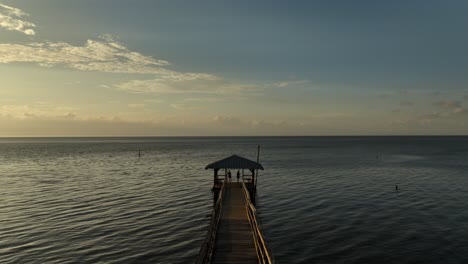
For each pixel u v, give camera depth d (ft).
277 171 223.71
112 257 71.92
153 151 476.54
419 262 69.31
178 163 287.69
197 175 206.69
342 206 119.44
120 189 154.92
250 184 118.21
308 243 80.89
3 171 224.12
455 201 126.31
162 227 93.91
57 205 120.16
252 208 69.21
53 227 92.73
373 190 151.02
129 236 85.76
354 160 306.96
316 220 101.24
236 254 51.85
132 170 232.73
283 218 104.06
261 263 47.96
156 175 205.98
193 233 88.69
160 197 136.77
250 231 63.87
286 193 145.59
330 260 70.54
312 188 157.28
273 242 81.82
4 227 92.43
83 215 106.22
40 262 69.05
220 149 530.68
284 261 70.23
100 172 219.82
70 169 237.04
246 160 116.37
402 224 96.07
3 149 537.65
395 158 326.85
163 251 75.66
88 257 71.82
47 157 354.33
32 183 170.81
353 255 73.10
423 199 130.62
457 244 79.15
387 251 75.20
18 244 79.10
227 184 121.49
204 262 43.45
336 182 174.81
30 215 105.70
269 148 557.33
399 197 134.92
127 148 574.56
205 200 131.34
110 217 104.17
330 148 543.80
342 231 89.97
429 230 90.22
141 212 110.93
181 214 108.78
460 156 346.95
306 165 262.67
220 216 75.41
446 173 207.72
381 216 105.29
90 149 539.29
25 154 407.23
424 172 213.46
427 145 636.07
